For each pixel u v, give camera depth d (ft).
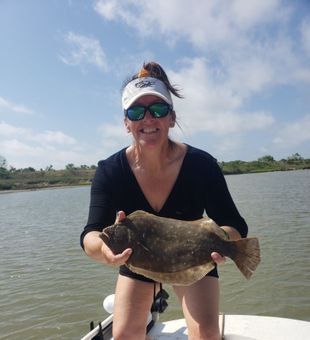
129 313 3.49
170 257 2.98
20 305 9.20
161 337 4.03
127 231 3.05
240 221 3.60
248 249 2.84
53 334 7.66
